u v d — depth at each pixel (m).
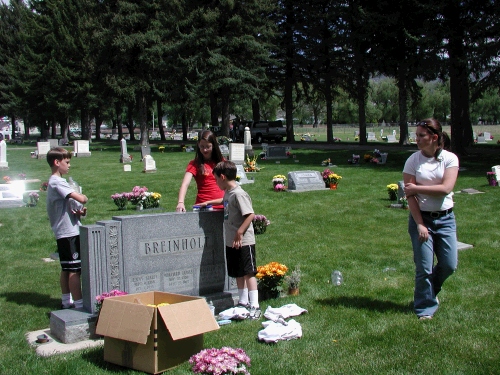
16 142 67.00
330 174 19.69
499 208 14.34
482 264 8.79
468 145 38.97
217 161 7.20
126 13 44.62
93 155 40.59
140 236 6.39
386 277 8.18
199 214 6.82
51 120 75.06
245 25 42.38
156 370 4.78
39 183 23.38
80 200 6.52
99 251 6.09
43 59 59.38
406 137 41.94
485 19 26.61
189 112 66.19
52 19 59.12
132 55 46.25
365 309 6.52
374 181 21.02
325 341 5.47
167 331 4.89
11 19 73.69
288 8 47.50
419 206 6.02
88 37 55.25
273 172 24.78
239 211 6.39
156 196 16.09
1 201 16.95
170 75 44.69
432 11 28.73
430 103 96.62
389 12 33.31
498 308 6.47
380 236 11.48
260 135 51.47
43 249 11.14
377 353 5.11
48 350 5.52
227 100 45.44
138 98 51.12
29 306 7.18
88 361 5.14
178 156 36.81
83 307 6.24
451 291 7.27
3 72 71.50
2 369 4.96
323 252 10.05
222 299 6.82
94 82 54.97
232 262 6.49
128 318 4.90
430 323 5.92
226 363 4.61
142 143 50.16
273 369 4.79
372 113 106.94
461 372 4.65
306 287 7.72
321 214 14.29
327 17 42.69
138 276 6.38
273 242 11.07
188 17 42.06
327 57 45.41
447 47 28.92
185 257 6.73
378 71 41.44
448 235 6.00
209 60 40.75
